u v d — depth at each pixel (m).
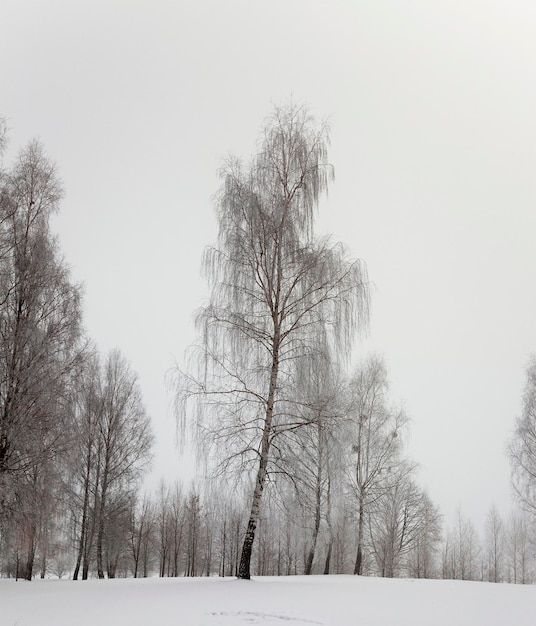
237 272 19.62
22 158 21.89
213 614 10.79
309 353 19.23
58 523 26.73
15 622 10.24
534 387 35.53
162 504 59.31
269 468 18.59
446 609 12.26
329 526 30.20
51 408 19.11
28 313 19.50
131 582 18.95
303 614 10.90
